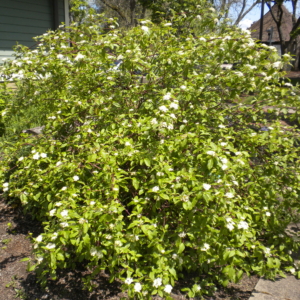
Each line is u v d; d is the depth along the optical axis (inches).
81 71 120.8
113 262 78.3
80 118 120.5
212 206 82.7
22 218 126.9
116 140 100.7
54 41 134.3
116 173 86.0
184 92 112.0
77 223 75.7
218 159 79.2
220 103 124.0
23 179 109.8
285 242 102.7
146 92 118.9
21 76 119.6
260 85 106.9
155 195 83.9
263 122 128.6
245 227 78.1
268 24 1137.4
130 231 85.9
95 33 132.0
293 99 112.3
